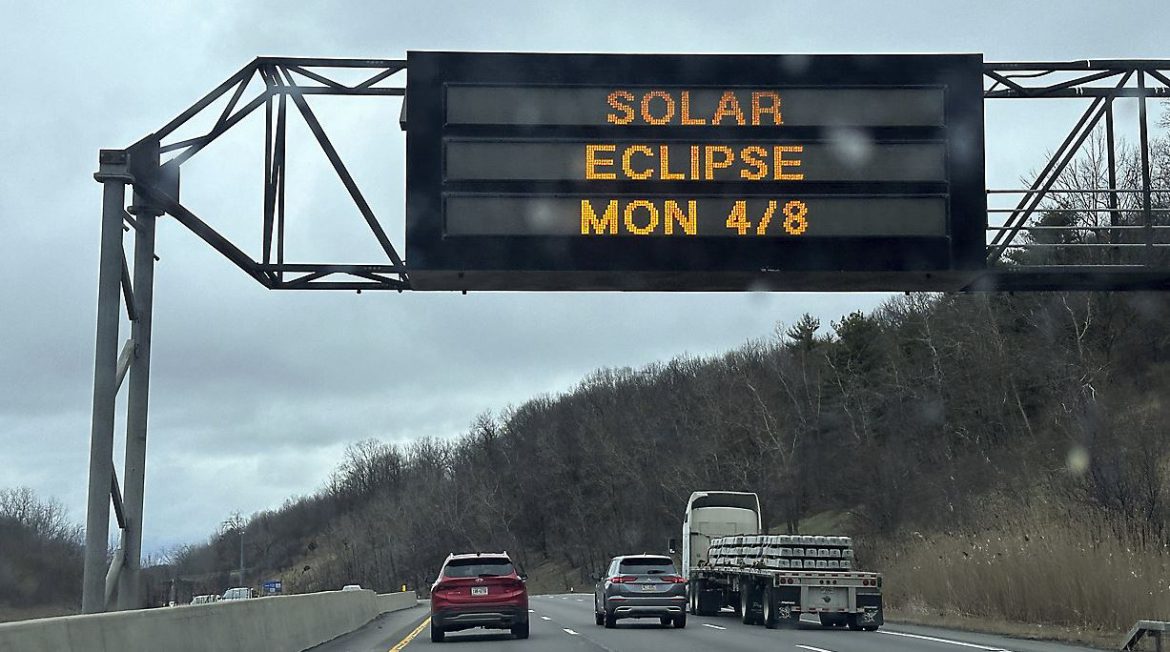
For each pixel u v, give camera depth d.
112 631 31.52
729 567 91.88
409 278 48.03
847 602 75.19
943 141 47.97
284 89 48.31
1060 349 171.88
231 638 43.94
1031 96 49.59
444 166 47.06
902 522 171.50
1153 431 127.75
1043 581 72.69
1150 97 49.78
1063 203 55.91
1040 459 146.62
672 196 47.06
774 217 47.09
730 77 47.75
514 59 47.59
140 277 47.44
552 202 46.97
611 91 47.56
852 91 47.97
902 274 47.78
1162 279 49.50
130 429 46.97
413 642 67.62
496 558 69.06
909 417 194.00
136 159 45.84
